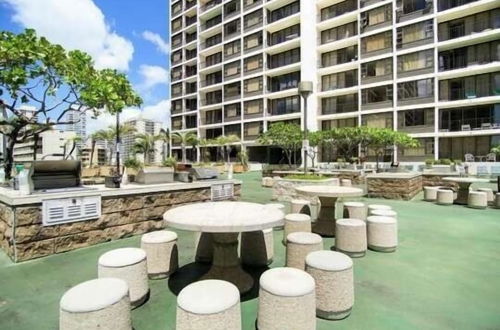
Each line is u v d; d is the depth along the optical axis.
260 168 31.78
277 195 10.61
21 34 5.81
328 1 28.91
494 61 20.98
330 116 28.17
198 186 7.29
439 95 23.25
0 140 7.49
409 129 23.75
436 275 4.00
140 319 2.98
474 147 22.25
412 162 23.61
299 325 2.52
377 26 25.42
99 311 2.34
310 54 29.38
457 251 4.99
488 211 8.49
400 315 3.00
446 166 20.22
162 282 3.88
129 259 3.28
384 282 3.78
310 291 2.59
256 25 33.53
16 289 3.62
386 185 11.09
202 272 4.20
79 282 3.84
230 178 8.53
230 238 3.72
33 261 4.54
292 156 29.39
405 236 5.93
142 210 6.08
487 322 2.85
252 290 3.65
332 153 27.17
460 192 9.77
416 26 23.45
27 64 5.84
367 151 24.97
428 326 2.79
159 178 6.96
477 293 3.46
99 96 6.44
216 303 2.34
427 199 10.41
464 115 22.44
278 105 32.69
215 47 38.12
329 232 6.00
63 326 2.35
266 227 3.22
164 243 4.03
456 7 21.72
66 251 4.97
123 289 2.60
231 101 36.00
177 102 44.53
